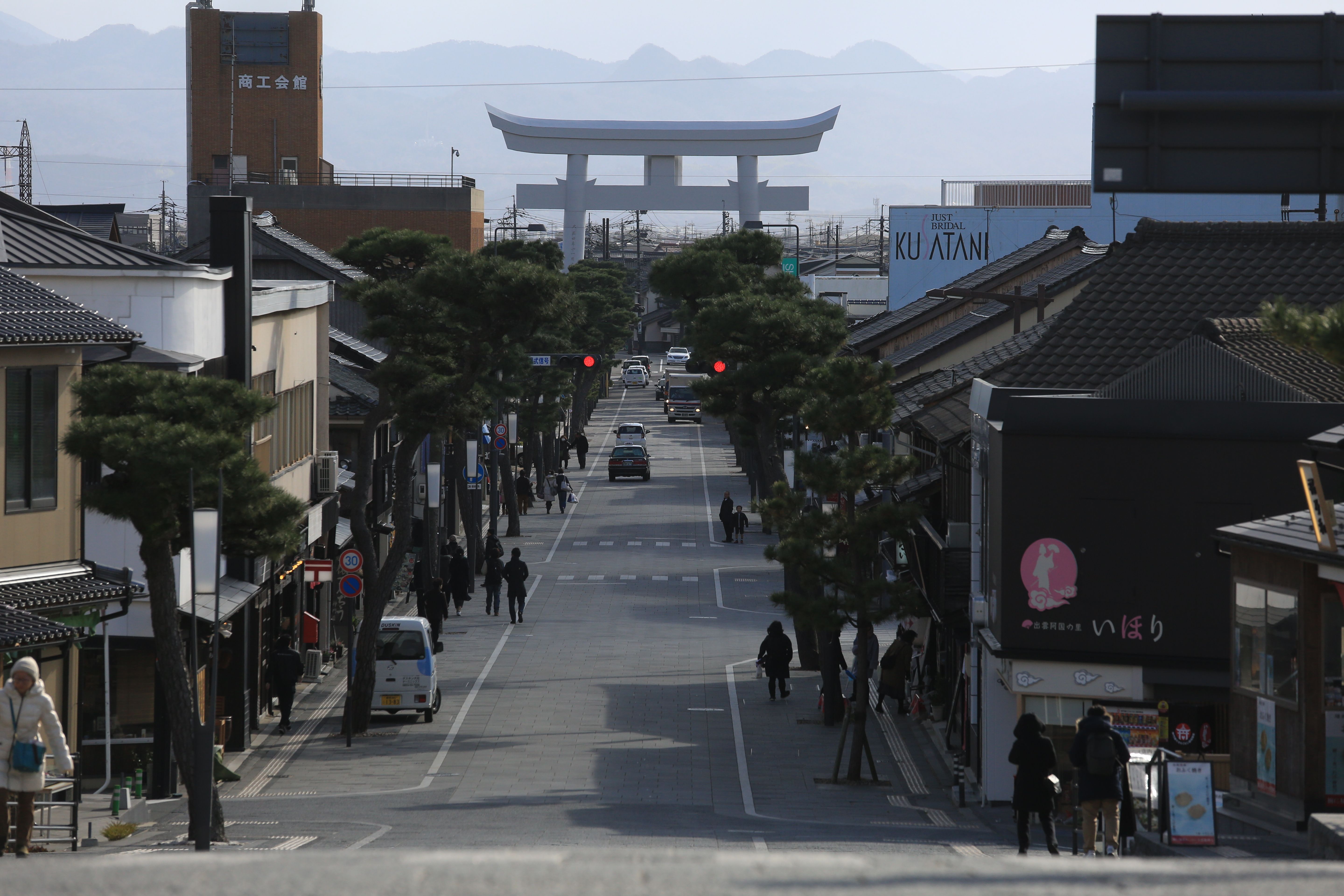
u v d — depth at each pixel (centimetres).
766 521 7706
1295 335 3469
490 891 836
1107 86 3681
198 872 870
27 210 8212
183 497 4888
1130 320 7531
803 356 10656
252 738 8188
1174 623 5859
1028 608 5975
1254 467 5828
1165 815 3741
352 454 11875
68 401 5731
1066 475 5947
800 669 10681
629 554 16638
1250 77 3650
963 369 10206
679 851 980
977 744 6775
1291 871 896
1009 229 18375
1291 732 4159
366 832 5025
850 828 5353
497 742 8031
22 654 5284
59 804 4969
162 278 7175
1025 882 873
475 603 13688
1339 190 3647
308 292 9881
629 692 9662
